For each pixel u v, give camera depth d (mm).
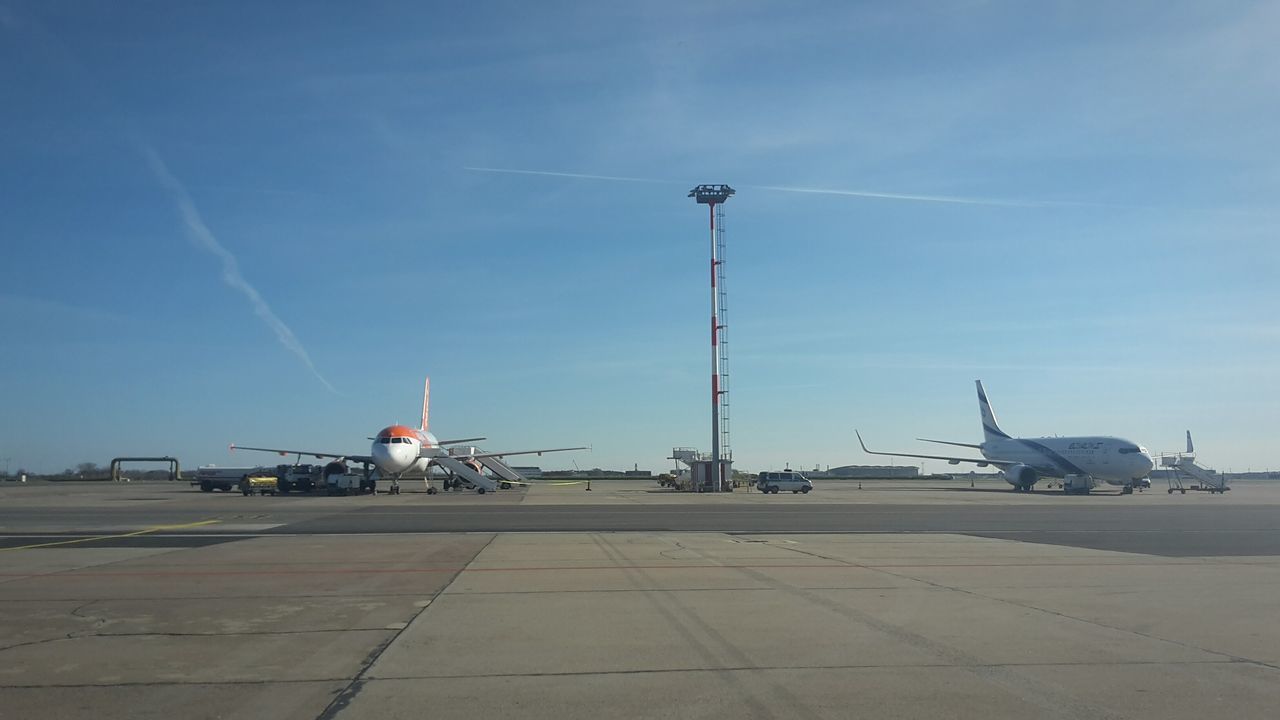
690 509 41969
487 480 70438
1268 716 7477
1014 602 13547
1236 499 57469
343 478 62750
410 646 10289
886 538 25531
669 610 12781
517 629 11336
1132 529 29484
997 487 94562
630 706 7762
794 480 74625
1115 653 9906
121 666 9281
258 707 7746
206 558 19766
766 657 9695
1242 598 14031
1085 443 71812
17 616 12289
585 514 37562
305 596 14133
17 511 39469
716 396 74500
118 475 141125
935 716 7453
